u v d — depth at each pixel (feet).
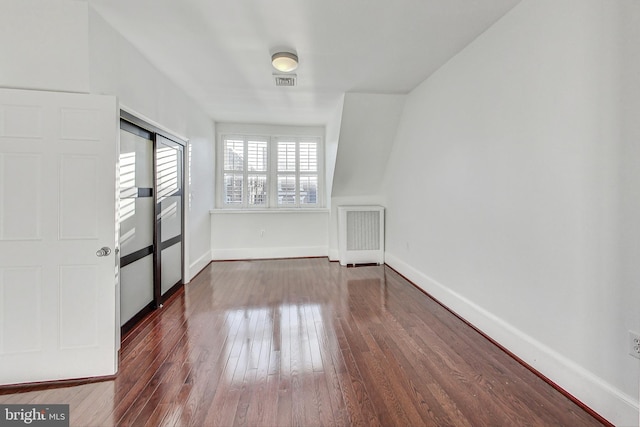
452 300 9.41
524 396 5.53
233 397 5.54
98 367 6.20
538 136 6.06
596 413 4.98
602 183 4.85
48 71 6.26
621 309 4.64
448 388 5.78
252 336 7.93
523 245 6.51
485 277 7.82
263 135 17.63
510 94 6.79
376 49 8.56
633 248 4.47
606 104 4.77
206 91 11.88
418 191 11.78
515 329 6.79
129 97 8.05
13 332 5.95
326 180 17.84
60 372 6.11
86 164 6.21
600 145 4.87
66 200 6.14
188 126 12.57
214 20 7.07
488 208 7.63
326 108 14.32
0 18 6.06
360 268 15.23
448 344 7.47
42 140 6.02
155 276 9.81
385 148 14.44
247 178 17.66
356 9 6.70
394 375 6.20
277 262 16.52
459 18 7.07
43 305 6.06
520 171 6.55
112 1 6.32
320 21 7.16
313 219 17.70
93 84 6.57
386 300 10.63
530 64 6.22
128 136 8.32
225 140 17.30
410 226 12.67
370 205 16.49
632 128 4.44
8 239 5.90
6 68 6.10
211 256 16.67
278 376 6.17
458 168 8.94
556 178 5.68
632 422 4.49
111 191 6.32
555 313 5.77
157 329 8.38
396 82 11.13
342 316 9.24
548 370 5.88
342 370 6.38
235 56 8.90
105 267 6.28
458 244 9.04
